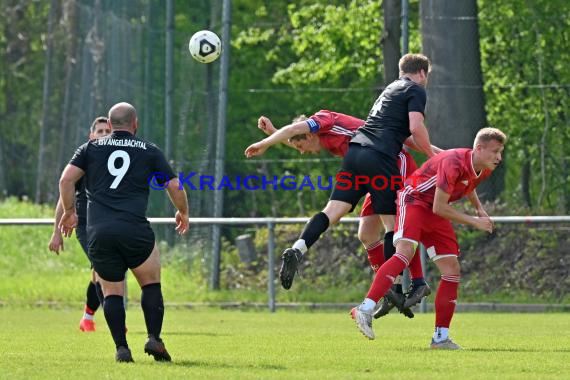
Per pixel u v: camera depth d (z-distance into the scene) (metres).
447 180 23.17
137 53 61.06
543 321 37.25
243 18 94.56
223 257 52.03
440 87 50.78
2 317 40.09
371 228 27.19
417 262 26.16
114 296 20.77
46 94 91.88
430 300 44.56
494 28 65.88
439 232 24.39
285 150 83.31
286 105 92.94
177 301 47.03
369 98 81.31
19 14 118.31
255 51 95.31
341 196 25.39
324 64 79.06
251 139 93.25
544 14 64.19
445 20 51.47
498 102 68.38
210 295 47.06
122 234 20.09
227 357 22.23
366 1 75.50
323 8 78.81
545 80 64.44
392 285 25.97
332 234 50.84
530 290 46.81
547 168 64.38
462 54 51.81
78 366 19.73
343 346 25.52
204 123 54.12
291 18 80.06
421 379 17.77
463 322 36.81
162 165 20.78
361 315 23.09
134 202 20.41
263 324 36.09
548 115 63.38
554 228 47.00
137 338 29.05
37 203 84.25
